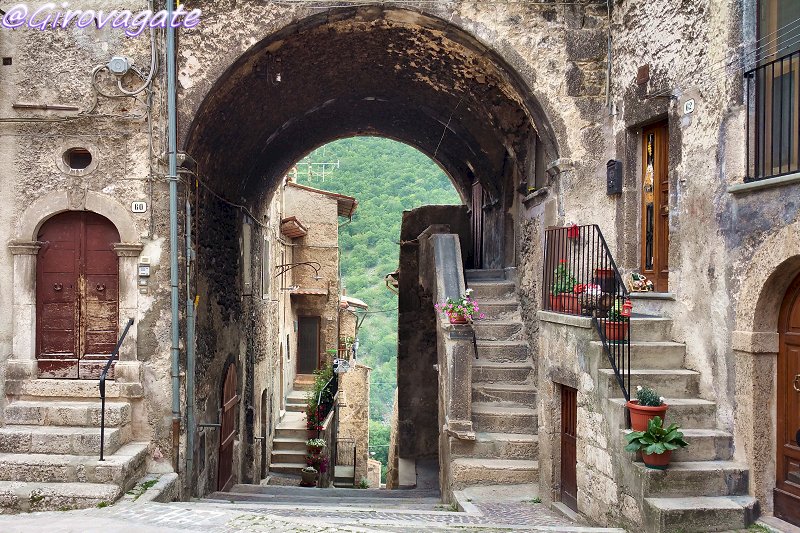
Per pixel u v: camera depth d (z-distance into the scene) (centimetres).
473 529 571
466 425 846
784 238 540
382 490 1130
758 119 584
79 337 809
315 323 2173
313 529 550
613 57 829
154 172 800
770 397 578
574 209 834
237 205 1153
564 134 838
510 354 987
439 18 815
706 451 598
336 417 2031
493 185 1249
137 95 797
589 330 660
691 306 679
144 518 598
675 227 712
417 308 1421
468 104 1051
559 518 699
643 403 574
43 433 730
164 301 802
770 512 566
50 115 795
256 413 1393
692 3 677
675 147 711
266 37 799
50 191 798
